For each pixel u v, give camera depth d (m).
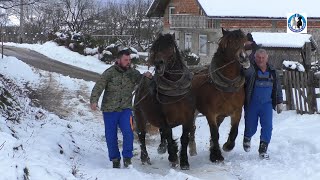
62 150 7.90
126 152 7.66
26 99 12.41
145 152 8.51
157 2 41.97
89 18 52.34
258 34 20.06
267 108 8.24
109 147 7.69
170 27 39.12
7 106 9.55
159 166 8.26
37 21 51.47
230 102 7.95
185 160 7.79
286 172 6.92
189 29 38.94
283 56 19.67
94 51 34.44
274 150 8.80
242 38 7.57
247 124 8.47
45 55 34.06
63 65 29.92
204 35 37.38
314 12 35.78
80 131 10.84
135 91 8.41
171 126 7.87
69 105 15.38
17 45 40.28
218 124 8.88
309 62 18.34
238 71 7.80
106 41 37.69
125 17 52.69
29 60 30.72
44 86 18.75
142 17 52.88
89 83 21.81
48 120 10.60
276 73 8.29
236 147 9.62
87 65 30.92
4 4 18.73
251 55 8.74
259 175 6.95
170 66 7.41
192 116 7.75
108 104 7.62
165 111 7.61
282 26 36.12
